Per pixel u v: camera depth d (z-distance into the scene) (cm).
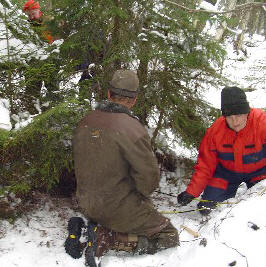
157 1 338
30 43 324
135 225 246
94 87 342
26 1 336
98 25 324
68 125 284
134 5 333
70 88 326
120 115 228
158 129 365
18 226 275
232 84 386
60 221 293
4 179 282
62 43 325
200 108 372
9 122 261
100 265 239
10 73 294
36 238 266
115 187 233
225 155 313
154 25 343
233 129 298
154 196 363
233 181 333
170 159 407
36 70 296
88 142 228
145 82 348
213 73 365
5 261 236
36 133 272
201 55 346
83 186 237
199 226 292
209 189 333
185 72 355
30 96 318
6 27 286
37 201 309
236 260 204
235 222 237
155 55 327
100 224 249
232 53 1402
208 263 209
